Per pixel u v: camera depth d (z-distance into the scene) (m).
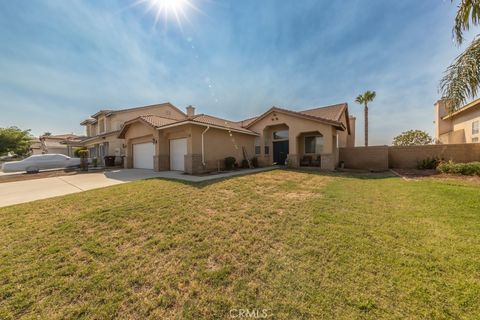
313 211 4.91
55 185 8.83
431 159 13.05
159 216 4.66
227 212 4.92
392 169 14.02
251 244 3.42
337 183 8.50
